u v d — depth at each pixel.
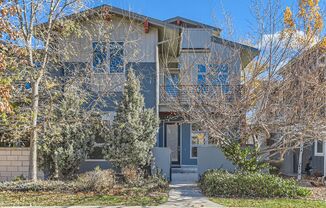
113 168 14.38
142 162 14.27
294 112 11.17
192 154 19.95
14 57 11.89
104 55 15.73
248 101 11.69
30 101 13.00
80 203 10.05
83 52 15.70
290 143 12.73
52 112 13.52
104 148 14.53
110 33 15.76
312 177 16.33
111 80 15.41
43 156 14.22
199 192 11.96
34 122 12.88
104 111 16.09
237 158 12.75
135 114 14.49
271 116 11.56
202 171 15.27
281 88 11.35
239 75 12.41
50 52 13.84
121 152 14.15
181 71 14.52
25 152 15.34
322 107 11.41
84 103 15.81
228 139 12.72
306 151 18.86
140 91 16.38
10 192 11.51
